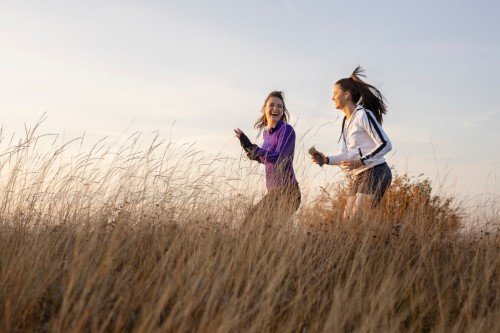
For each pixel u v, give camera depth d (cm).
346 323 335
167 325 278
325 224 479
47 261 338
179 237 411
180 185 471
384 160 470
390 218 528
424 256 435
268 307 314
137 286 319
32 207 418
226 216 466
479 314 360
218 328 284
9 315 275
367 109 466
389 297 349
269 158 474
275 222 437
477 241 507
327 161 460
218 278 345
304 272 394
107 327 288
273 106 499
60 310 281
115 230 384
